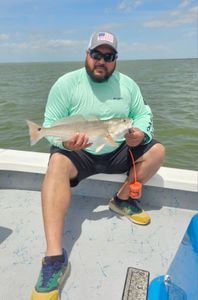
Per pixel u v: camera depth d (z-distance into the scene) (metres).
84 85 2.43
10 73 61.28
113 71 2.40
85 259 2.20
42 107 15.88
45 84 30.23
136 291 1.91
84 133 2.27
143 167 2.54
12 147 9.35
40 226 2.53
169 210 2.78
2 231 2.46
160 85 26.73
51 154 2.45
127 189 2.61
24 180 3.01
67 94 2.42
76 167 2.43
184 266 1.52
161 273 2.09
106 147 2.46
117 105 2.48
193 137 9.70
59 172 2.25
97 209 2.77
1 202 2.84
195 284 1.36
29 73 59.75
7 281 2.01
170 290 1.58
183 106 15.11
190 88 23.41
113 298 1.90
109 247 2.32
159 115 12.99
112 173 2.70
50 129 2.29
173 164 7.66
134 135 2.40
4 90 24.66
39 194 2.97
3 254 2.23
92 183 2.92
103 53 2.29
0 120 12.95
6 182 3.05
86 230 2.50
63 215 2.10
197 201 2.74
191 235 1.53
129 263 2.17
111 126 2.33
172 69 63.25
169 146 8.91
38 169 2.79
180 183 2.61
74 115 2.30
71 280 2.02
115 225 2.56
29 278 2.03
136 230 2.51
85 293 1.93
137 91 2.64
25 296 1.90
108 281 2.02
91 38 2.37
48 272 1.86
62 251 1.98
